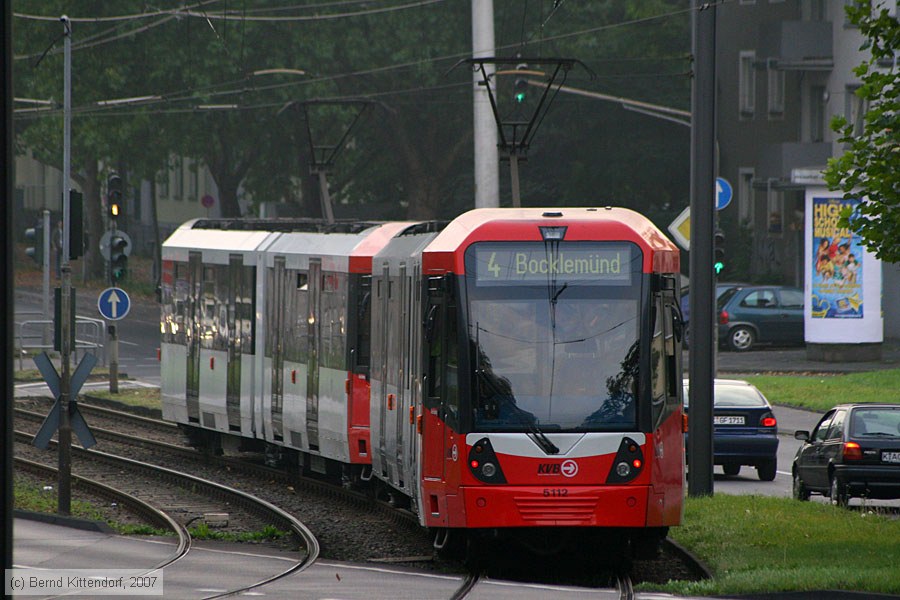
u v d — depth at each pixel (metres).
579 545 62.03
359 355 77.88
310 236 86.19
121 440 109.44
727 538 60.38
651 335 55.50
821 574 48.28
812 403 128.38
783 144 197.12
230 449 96.44
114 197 134.50
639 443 54.50
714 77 74.50
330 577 51.81
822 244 160.00
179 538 62.44
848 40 192.75
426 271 57.53
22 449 103.25
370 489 77.94
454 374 55.06
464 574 55.44
